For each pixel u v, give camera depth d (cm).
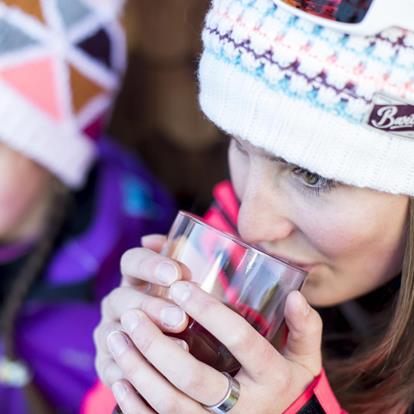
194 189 118
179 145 116
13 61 78
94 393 63
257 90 49
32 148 81
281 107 49
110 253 88
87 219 90
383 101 48
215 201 68
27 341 86
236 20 50
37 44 79
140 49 111
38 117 81
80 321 86
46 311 86
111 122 120
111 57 86
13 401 84
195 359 48
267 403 50
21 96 79
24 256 86
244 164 56
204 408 49
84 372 85
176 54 110
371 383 61
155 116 116
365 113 48
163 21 108
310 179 51
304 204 52
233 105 51
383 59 47
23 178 82
